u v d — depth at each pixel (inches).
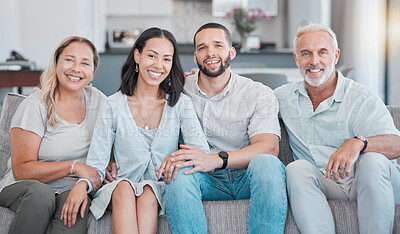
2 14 215.6
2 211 65.7
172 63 74.4
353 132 74.9
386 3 228.7
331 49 75.6
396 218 65.7
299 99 79.1
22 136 69.5
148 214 63.2
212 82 78.2
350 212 66.6
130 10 300.4
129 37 299.0
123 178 65.1
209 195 70.1
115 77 199.0
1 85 164.1
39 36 245.4
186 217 62.2
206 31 76.6
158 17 313.1
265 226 62.7
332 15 270.1
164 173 66.3
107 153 71.4
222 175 74.0
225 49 76.6
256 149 71.4
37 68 175.0
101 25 285.4
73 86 72.2
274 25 317.7
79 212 64.0
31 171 67.5
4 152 80.4
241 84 79.3
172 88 74.6
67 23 245.1
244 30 245.4
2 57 214.5
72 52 72.0
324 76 75.2
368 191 62.9
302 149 77.9
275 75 125.2
